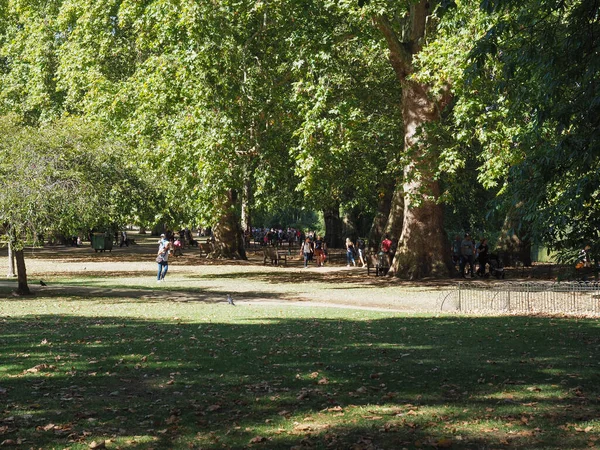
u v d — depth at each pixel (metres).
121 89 33.16
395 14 29.28
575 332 15.11
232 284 29.56
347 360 11.40
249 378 9.95
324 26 27.73
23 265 24.89
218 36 27.42
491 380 9.77
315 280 31.67
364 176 36.94
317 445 6.89
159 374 10.22
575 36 10.42
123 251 58.44
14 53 44.19
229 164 29.91
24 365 10.79
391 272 31.77
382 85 34.81
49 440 7.00
